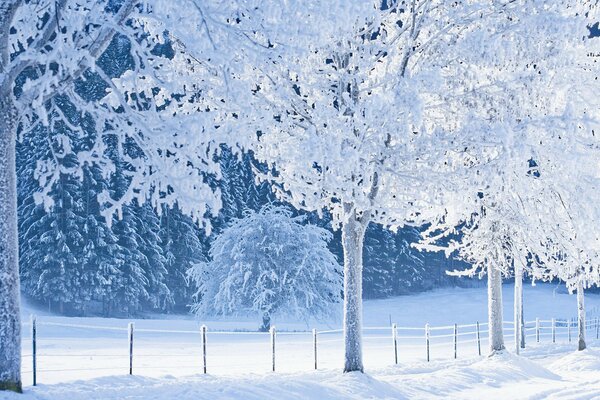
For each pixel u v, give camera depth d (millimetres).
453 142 13062
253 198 71312
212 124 9414
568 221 16328
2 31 9438
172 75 12438
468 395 14227
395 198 14375
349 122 12273
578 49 16125
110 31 9828
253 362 20875
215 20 9391
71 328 37469
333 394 12578
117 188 55719
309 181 14359
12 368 9344
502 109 13156
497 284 20891
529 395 13516
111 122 9664
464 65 13594
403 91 11953
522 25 12773
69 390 10070
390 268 77375
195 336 34875
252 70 13562
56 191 52562
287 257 43781
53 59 8664
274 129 14375
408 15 14445
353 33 13734
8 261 9445
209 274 46000
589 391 13305
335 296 44781
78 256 53562
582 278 19234
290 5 9234
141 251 59719
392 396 13586
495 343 20531
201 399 10547
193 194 9062
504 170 12922
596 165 15211
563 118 12727
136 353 23203
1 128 9469
